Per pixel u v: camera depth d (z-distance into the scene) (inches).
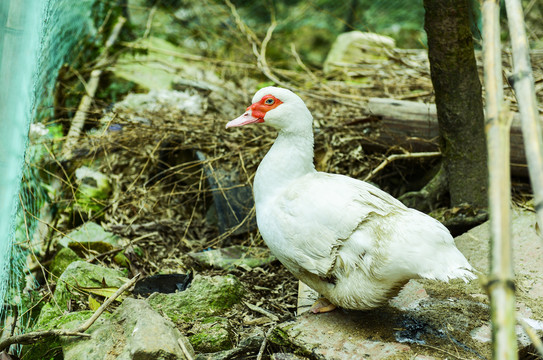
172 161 183.5
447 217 146.4
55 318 114.5
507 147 51.0
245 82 233.0
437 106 147.6
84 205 165.0
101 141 172.6
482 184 149.9
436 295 112.5
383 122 165.6
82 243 149.2
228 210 161.0
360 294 96.3
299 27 321.4
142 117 185.3
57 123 192.1
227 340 108.3
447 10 131.0
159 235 160.6
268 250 149.1
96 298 127.3
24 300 128.3
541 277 117.3
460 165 149.3
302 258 98.0
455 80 140.5
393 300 111.2
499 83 54.9
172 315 115.4
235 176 167.3
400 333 99.9
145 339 92.8
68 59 206.4
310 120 107.3
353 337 98.9
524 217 143.3
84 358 93.7
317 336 99.3
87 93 203.5
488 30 58.0
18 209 133.9
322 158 172.2
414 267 89.7
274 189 105.0
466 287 115.3
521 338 97.3
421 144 164.4
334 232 95.3
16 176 115.6
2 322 120.1
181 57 237.5
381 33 303.0
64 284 127.4
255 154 171.8
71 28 199.9
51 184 171.3
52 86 184.2
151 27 281.7
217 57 264.1
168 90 217.6
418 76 209.3
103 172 179.9
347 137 177.0
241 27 248.1
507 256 46.8
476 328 101.3
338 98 199.6
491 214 49.0
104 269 134.2
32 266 147.9
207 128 183.8
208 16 298.0
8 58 106.9
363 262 93.9
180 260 150.3
